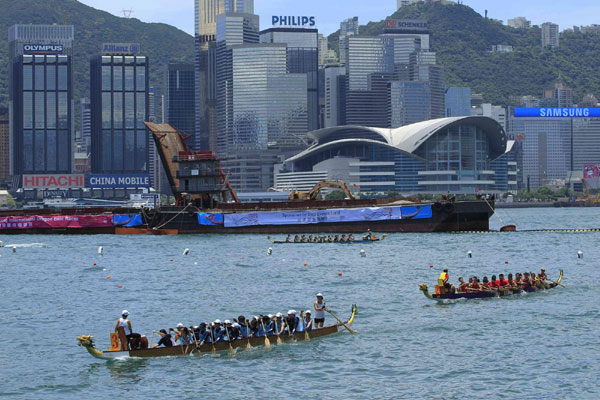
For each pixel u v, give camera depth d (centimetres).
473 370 6388
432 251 14375
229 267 12544
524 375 6241
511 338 7288
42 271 12550
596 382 6041
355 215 18612
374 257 13475
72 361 6806
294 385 6125
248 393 5962
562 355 6719
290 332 7312
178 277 11500
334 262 12850
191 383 6203
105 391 6056
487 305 8738
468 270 11788
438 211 18325
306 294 9681
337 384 6128
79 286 10812
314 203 19412
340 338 7425
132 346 6906
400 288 10031
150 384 6197
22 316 8644
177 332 7019
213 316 8388
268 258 13688
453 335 7444
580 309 8450
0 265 13475
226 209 19775
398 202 19038
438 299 8975
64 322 8294
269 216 19088
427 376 6269
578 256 13375
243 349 7031
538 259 13162
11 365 6706
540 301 8938
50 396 5969
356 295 9544
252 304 9038
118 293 10106
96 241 18338
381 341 7294
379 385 6091
